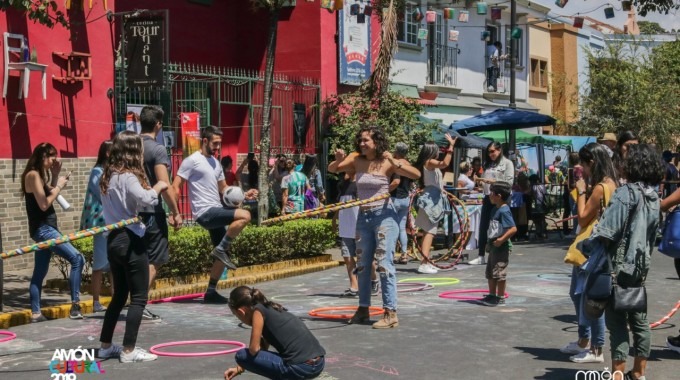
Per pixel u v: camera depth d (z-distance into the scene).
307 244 15.44
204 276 13.00
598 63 37.88
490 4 30.00
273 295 12.20
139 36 15.25
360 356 8.17
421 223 14.69
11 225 13.60
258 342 6.20
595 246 6.94
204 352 8.27
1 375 7.43
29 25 13.66
